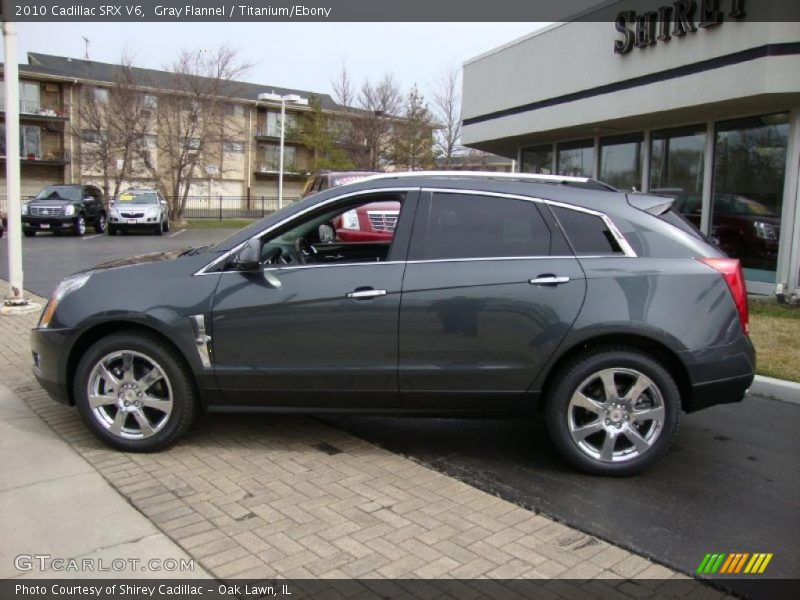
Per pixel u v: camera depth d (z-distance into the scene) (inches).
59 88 1756.9
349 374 170.6
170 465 171.3
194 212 1804.9
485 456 183.6
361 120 1480.1
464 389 169.9
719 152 440.1
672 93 411.5
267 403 176.2
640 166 509.4
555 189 174.1
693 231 174.9
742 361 167.6
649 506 155.3
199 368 172.7
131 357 175.6
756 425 213.5
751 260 418.9
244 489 157.9
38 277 505.4
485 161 1541.6
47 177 1759.4
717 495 161.9
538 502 155.9
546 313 165.0
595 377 167.8
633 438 168.4
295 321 169.9
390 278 168.9
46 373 180.9
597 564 129.8
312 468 171.5
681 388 171.8
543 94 529.3
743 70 362.9
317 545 133.6
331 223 256.8
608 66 461.7
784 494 163.2
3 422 198.2
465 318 166.7
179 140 1464.1
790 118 386.0
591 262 167.0
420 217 173.5
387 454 182.7
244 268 171.3
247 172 2058.3
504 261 168.4
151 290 173.8
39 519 141.6
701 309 165.0
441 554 131.6
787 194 387.5
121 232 1062.4
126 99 1443.2
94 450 179.5
